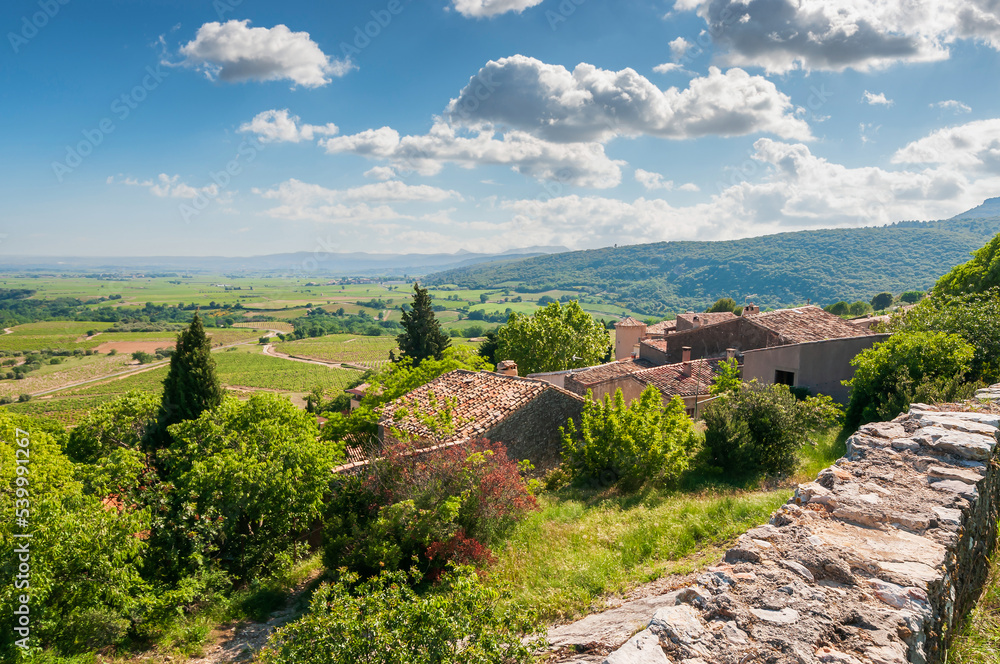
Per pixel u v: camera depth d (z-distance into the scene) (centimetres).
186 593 1151
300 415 1939
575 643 568
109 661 988
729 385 2234
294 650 529
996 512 666
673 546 894
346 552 1195
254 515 1462
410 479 1287
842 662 312
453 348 2939
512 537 1167
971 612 492
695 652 330
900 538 466
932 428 722
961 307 1631
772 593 388
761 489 1252
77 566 1055
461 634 509
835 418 1644
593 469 1559
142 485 1588
